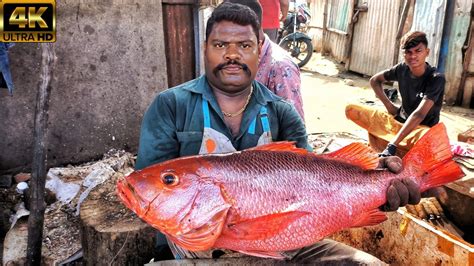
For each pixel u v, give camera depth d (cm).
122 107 423
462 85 745
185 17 443
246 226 157
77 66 395
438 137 173
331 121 673
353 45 1016
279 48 324
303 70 1051
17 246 298
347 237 317
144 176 155
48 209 330
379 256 300
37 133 252
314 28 1278
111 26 404
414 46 428
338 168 171
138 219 264
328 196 166
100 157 420
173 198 153
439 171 175
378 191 172
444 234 263
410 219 279
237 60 186
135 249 255
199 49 452
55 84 388
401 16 855
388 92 775
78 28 389
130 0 408
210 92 196
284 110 210
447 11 735
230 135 197
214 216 154
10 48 365
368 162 178
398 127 467
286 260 195
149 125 197
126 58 417
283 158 167
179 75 455
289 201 161
